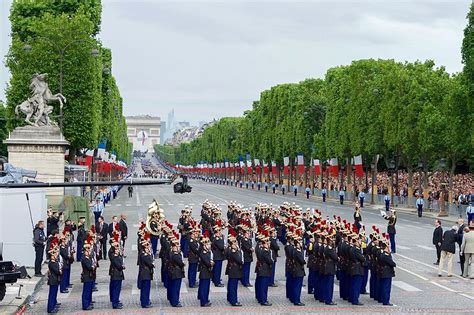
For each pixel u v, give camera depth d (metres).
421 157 106.75
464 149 88.19
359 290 35.00
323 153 139.25
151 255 34.75
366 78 118.06
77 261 50.09
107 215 88.50
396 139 103.62
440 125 94.38
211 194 150.25
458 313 32.72
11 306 33.44
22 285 36.53
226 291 38.75
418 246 58.31
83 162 100.81
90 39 86.00
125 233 52.38
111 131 132.00
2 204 44.62
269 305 34.69
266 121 178.25
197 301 35.91
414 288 39.56
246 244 40.28
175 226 70.75
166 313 32.81
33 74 77.12
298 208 57.22
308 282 38.53
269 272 34.75
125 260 50.31
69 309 33.91
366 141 113.75
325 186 143.38
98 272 45.53
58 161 72.62
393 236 53.56
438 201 100.50
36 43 85.12
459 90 85.88
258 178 194.75
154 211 47.22
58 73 84.06
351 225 37.41
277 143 167.75
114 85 147.00
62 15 85.94
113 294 34.16
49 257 33.56
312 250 37.81
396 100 103.75
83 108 85.31
